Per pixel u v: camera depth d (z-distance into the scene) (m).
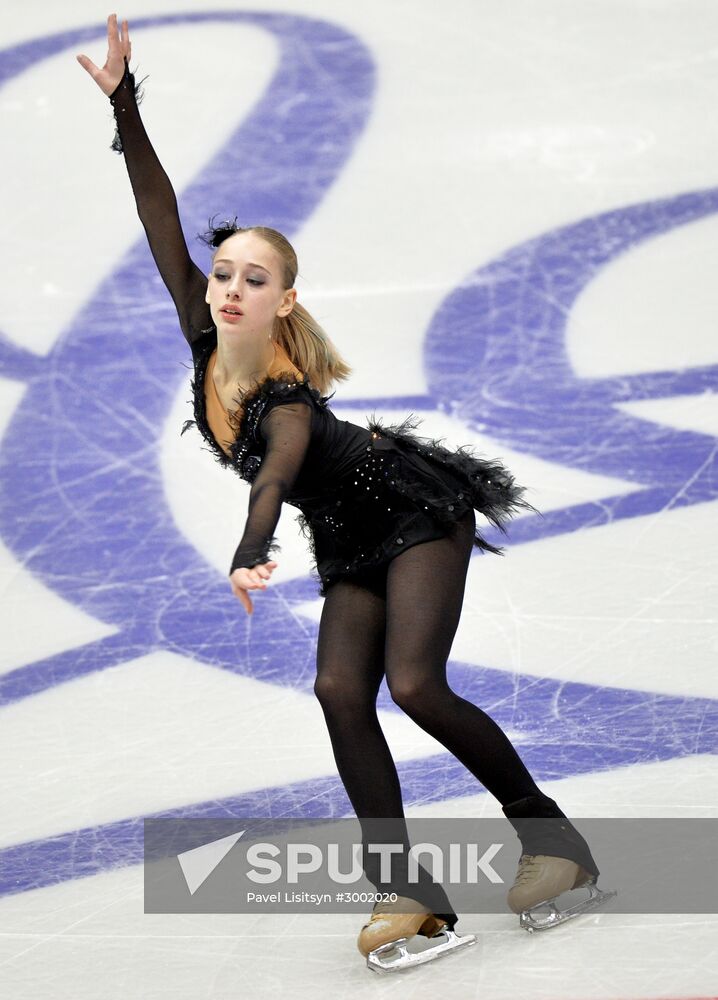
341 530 11.27
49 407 22.91
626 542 18.00
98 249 27.48
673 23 33.06
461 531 11.34
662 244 25.73
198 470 21.17
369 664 11.10
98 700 15.80
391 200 27.73
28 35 34.66
